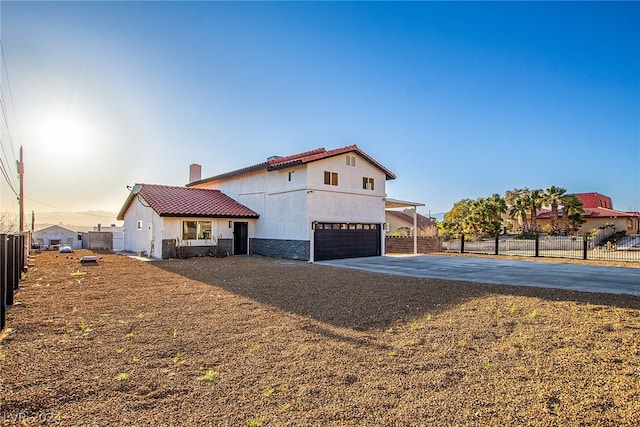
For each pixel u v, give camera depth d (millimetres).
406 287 10180
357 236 19984
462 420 3279
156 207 18234
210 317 6812
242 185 22656
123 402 3551
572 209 37844
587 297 8781
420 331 6008
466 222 39375
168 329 6023
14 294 8828
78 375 4152
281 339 5539
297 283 10719
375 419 3287
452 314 7148
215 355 4855
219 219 20094
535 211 40906
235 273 12883
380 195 21266
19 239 10508
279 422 3223
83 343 5262
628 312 7258
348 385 3975
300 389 3869
